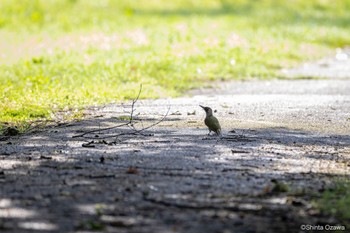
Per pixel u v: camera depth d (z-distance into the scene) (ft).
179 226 25.46
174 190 30.14
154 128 46.29
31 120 49.49
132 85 67.87
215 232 24.93
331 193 29.91
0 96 57.26
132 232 24.70
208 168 34.50
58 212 26.78
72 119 49.98
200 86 72.74
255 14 148.77
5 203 27.91
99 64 78.54
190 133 44.45
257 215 27.07
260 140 42.42
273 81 78.13
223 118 50.96
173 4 156.15
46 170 33.76
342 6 172.65
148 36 105.70
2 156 37.19
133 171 33.22
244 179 32.37
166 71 78.38
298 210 27.86
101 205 27.71
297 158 37.58
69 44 97.91
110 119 50.01
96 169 33.96
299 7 167.12
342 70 88.69
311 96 65.57
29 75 70.64
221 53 92.68
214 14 146.92
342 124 49.26
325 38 119.85
